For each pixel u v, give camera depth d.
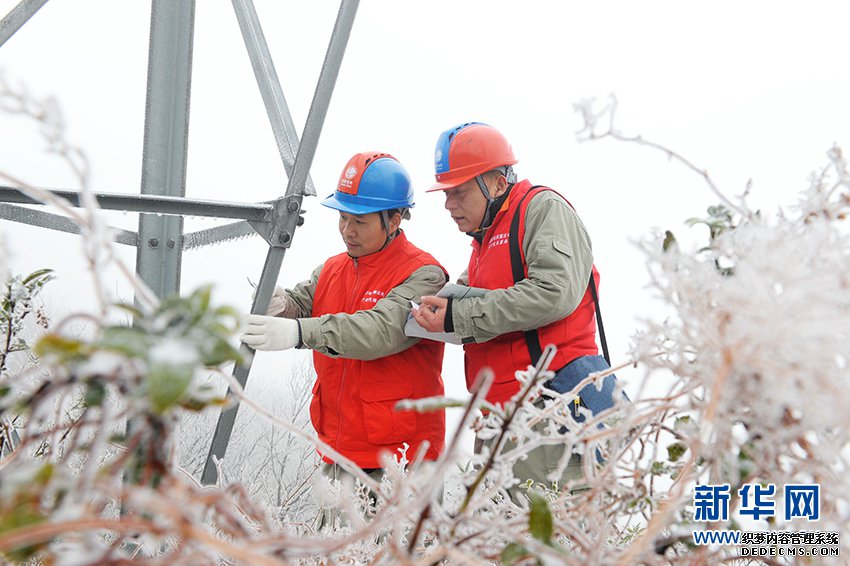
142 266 2.22
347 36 2.12
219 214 2.07
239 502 0.58
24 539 0.39
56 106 0.50
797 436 0.60
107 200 1.90
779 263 0.53
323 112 2.14
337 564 0.72
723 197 0.73
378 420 2.43
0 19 2.27
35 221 2.00
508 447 1.96
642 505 0.71
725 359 0.54
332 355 2.39
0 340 0.92
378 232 2.50
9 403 0.46
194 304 0.45
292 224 2.17
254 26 2.54
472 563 0.53
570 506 0.78
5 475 0.44
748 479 0.62
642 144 0.74
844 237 0.62
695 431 0.72
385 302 2.41
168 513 0.41
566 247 2.17
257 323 2.26
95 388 0.45
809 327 0.50
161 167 2.14
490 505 0.83
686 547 0.75
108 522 0.40
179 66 2.15
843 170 0.71
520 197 2.33
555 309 2.11
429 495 0.53
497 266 2.31
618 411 0.71
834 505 0.61
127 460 0.44
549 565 0.54
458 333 2.19
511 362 2.21
